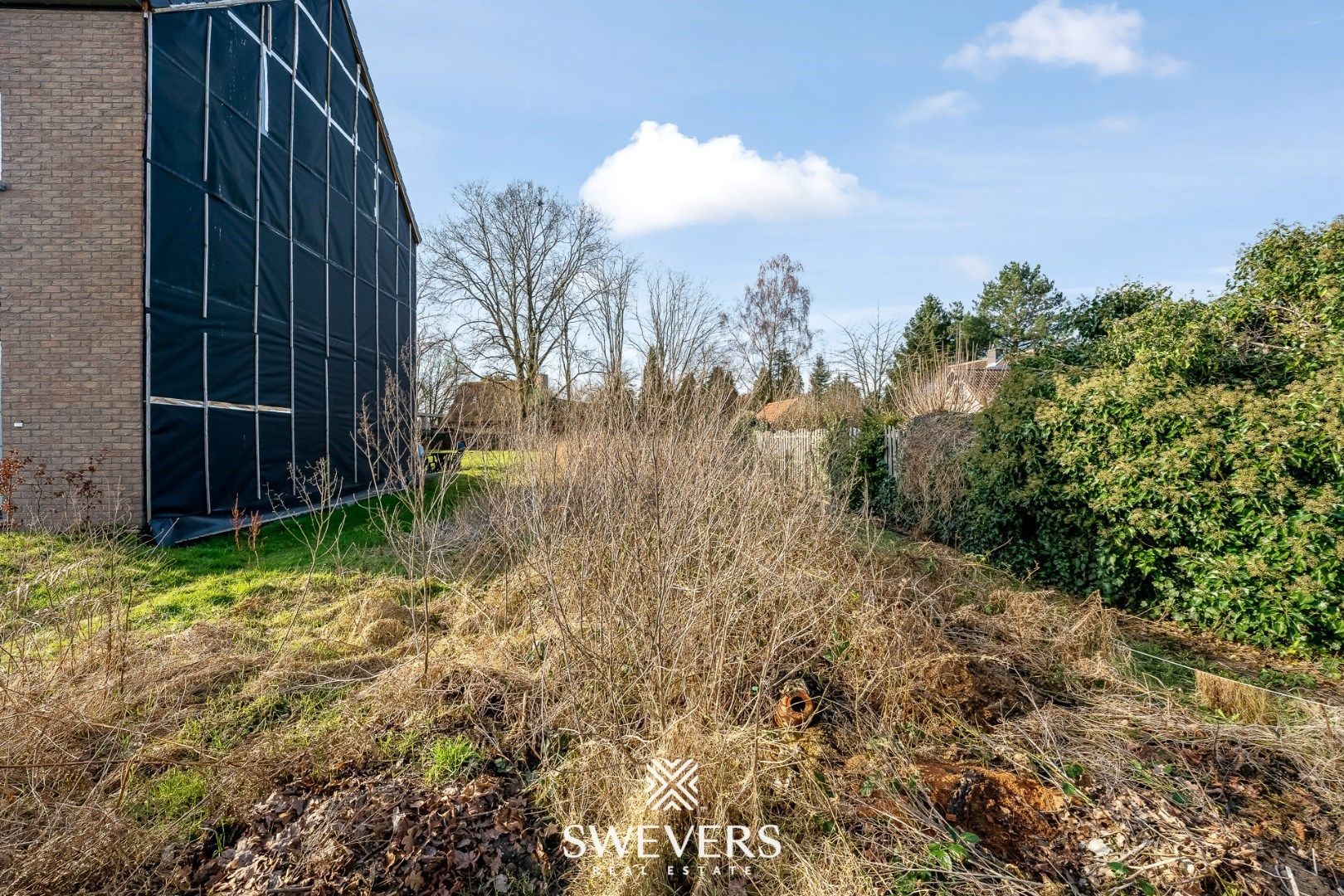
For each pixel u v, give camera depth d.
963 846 2.82
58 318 7.82
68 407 7.79
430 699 3.81
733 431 7.18
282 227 10.60
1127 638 5.76
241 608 5.68
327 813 2.90
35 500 7.64
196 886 2.67
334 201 12.60
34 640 4.33
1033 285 33.34
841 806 3.10
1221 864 2.69
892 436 11.67
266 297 10.12
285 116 10.75
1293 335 7.03
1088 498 6.78
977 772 3.27
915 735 3.68
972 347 32.53
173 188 8.23
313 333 11.63
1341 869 2.75
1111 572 6.55
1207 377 7.20
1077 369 7.66
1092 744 3.62
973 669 4.30
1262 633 5.50
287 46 10.79
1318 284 6.87
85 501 7.61
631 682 3.84
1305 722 4.01
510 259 28.17
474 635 5.04
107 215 7.83
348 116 13.27
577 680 3.80
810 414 16.91
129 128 7.84
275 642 4.98
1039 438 7.36
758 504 5.34
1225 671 5.07
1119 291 10.44
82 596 4.69
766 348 34.22
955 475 9.16
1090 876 2.71
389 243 15.72
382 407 14.83
